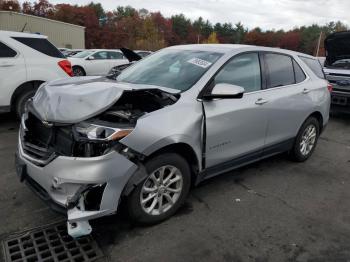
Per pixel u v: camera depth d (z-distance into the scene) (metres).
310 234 3.27
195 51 4.09
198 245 3.00
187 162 3.33
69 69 6.76
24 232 3.07
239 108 3.73
